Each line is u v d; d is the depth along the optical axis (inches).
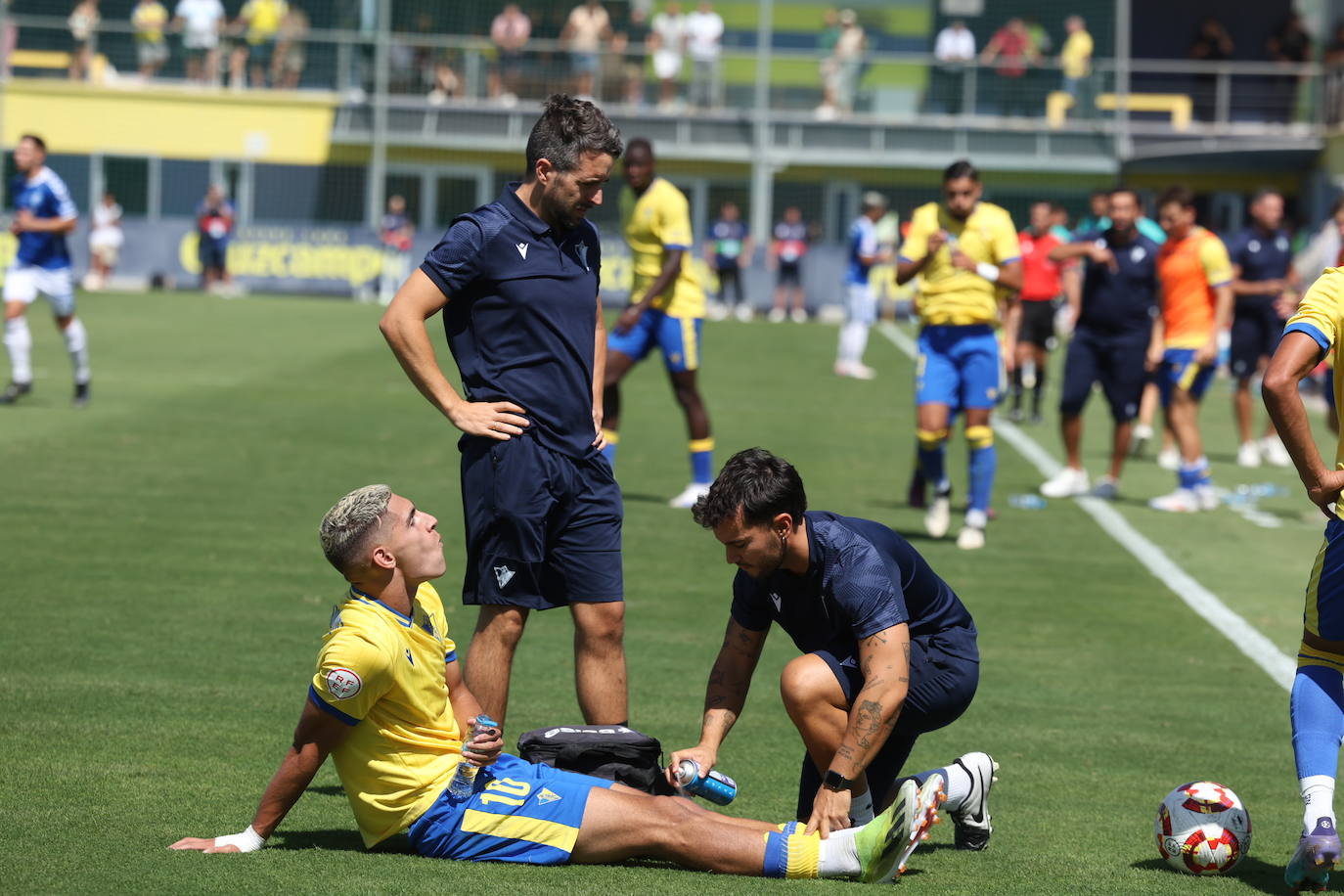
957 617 678.5
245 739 802.2
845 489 1755.7
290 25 5255.9
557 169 710.5
